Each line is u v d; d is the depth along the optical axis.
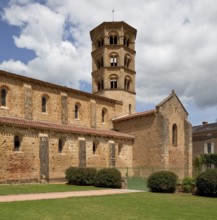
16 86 38.91
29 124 34.84
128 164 47.59
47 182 35.53
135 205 19.88
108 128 51.69
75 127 43.53
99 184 33.03
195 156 66.75
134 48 58.59
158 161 44.91
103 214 16.44
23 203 19.42
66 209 17.69
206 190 26.23
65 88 44.91
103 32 56.19
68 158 38.94
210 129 69.00
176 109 49.56
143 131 47.62
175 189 29.47
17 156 33.22
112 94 54.72
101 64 56.72
